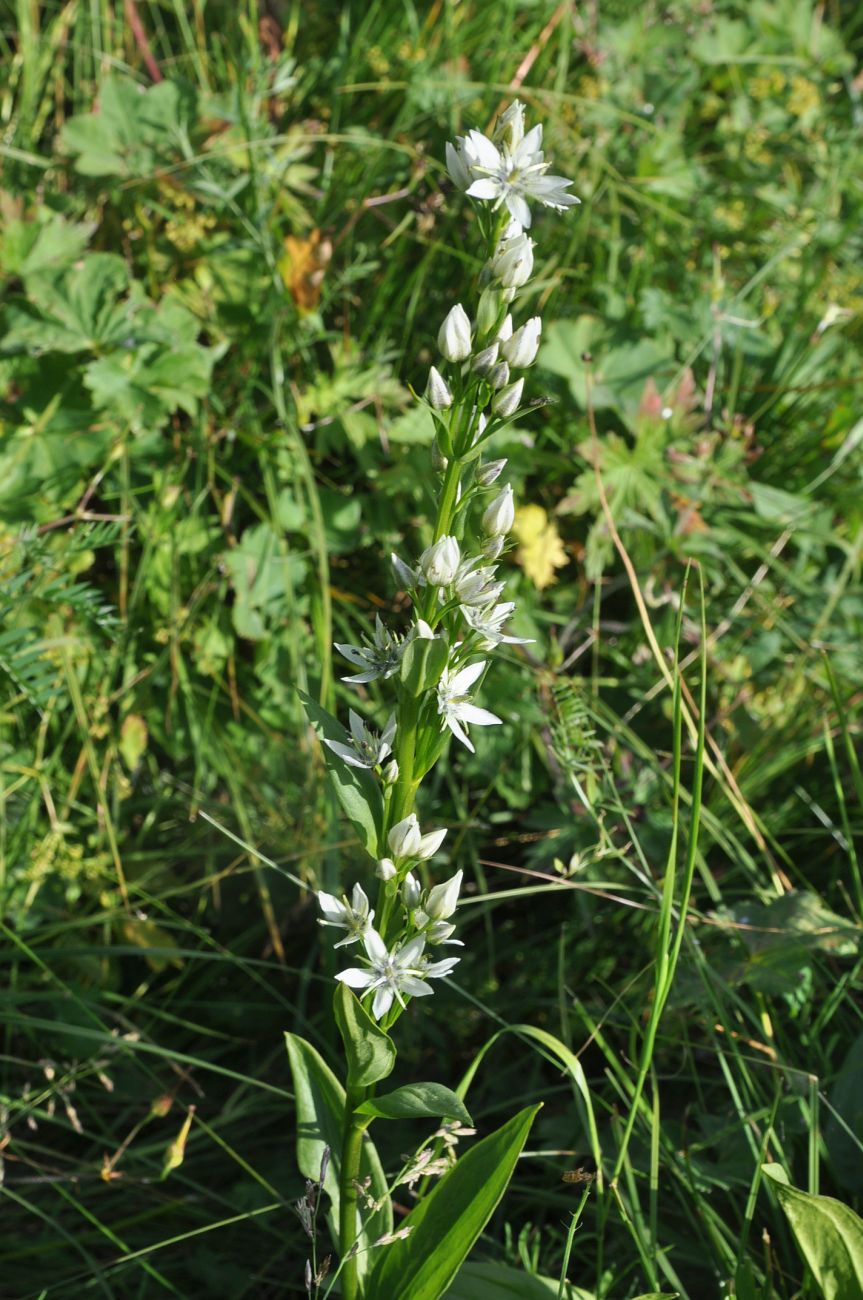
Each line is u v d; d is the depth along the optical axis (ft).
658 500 3.55
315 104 4.20
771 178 4.51
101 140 3.77
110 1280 2.85
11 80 4.17
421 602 2.31
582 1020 3.11
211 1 4.54
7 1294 2.80
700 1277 2.81
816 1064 2.90
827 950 2.89
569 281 4.00
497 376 2.24
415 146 4.02
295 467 3.51
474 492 2.31
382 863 2.31
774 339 4.26
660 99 4.45
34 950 3.06
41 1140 3.06
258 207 3.61
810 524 3.77
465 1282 2.56
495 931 3.33
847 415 3.98
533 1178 2.97
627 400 3.63
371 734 2.34
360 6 4.43
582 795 2.92
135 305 3.42
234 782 3.27
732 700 3.53
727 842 3.24
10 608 2.90
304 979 3.12
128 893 3.26
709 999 2.85
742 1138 2.81
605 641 3.68
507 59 4.37
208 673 3.45
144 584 3.40
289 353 3.67
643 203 4.16
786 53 4.87
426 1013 3.20
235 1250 2.92
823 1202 2.44
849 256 4.53
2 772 3.19
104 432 3.31
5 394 3.39
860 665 3.60
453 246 3.96
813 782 3.53
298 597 3.51
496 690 3.36
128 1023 3.04
